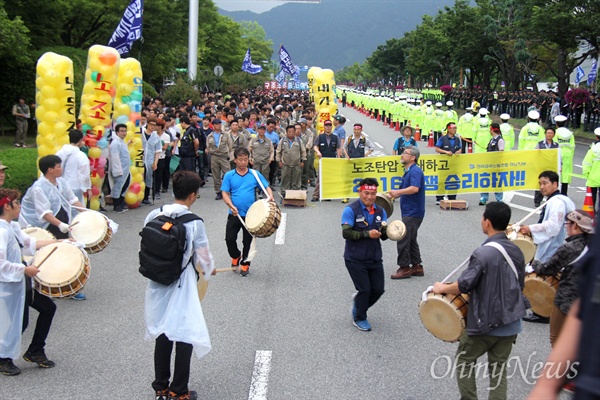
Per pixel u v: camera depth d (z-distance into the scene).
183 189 5.39
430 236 12.22
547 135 14.87
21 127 22.41
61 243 6.54
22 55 22.17
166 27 33.91
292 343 6.96
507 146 18.47
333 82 21.48
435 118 28.66
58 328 7.36
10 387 5.85
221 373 6.19
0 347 5.88
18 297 5.94
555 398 2.31
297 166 15.67
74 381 6.00
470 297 5.08
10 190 5.94
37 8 25.75
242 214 9.46
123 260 10.35
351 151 15.38
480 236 12.20
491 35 49.66
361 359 6.56
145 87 34.94
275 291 8.80
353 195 15.37
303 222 13.51
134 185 14.41
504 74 53.47
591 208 13.93
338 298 8.52
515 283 5.00
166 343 5.40
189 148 16.75
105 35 32.91
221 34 65.56
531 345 6.98
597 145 13.62
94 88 13.07
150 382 6.00
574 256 5.89
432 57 69.25
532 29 34.69
